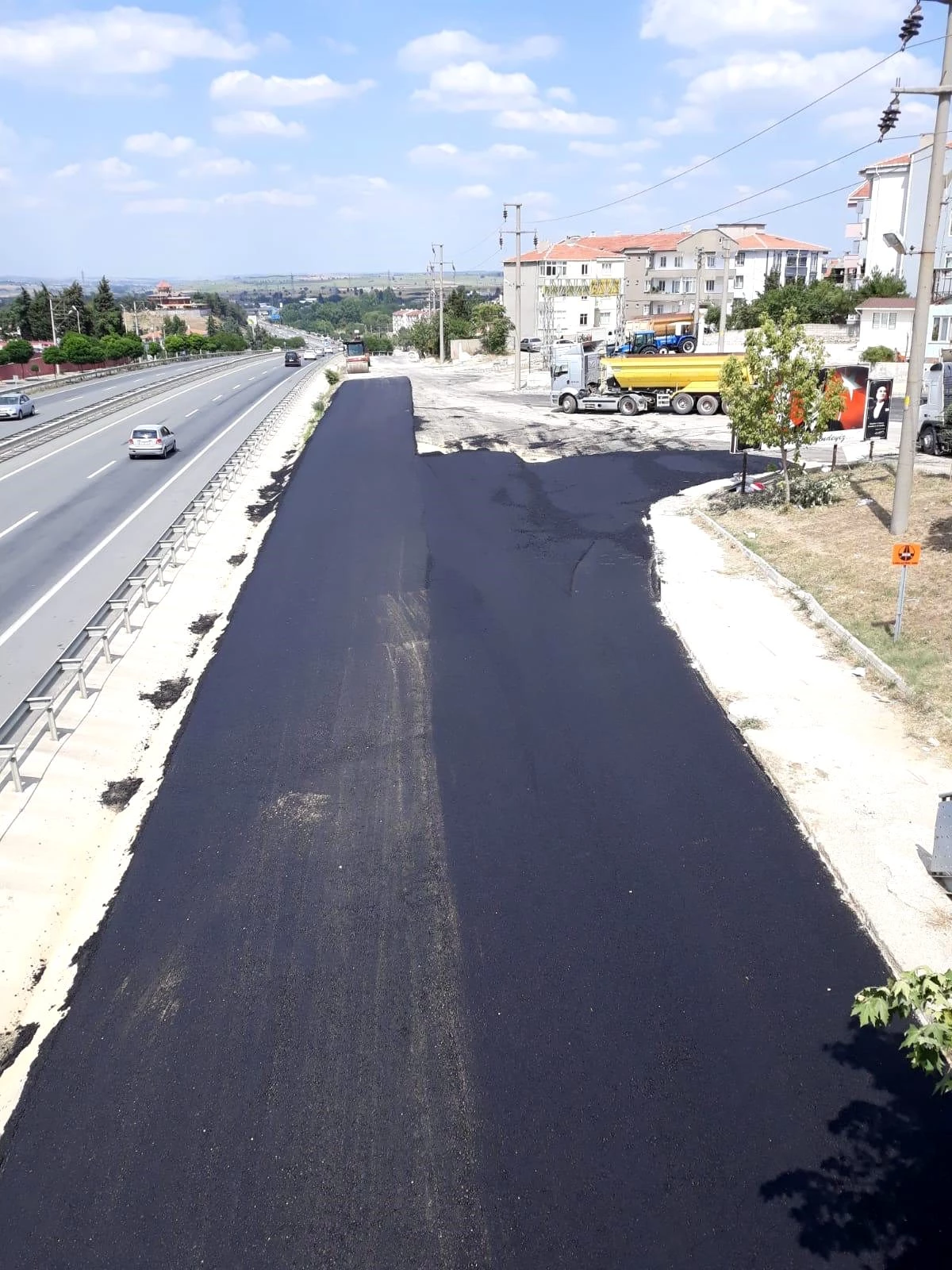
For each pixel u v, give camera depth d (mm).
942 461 26562
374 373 68188
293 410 47344
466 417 41625
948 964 8812
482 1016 8578
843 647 15844
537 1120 7516
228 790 12398
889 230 69188
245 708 14586
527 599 18828
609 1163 7133
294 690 15141
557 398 42938
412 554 21875
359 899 10242
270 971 9266
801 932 9438
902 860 10320
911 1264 6332
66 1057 8359
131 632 17016
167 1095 7926
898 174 67750
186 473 32312
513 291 103750
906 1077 7785
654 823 11289
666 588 19203
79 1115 7766
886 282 62469
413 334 107875
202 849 11203
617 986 8859
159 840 11406
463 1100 7723
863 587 17797
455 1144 7344
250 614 18453
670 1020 8445
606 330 84562
